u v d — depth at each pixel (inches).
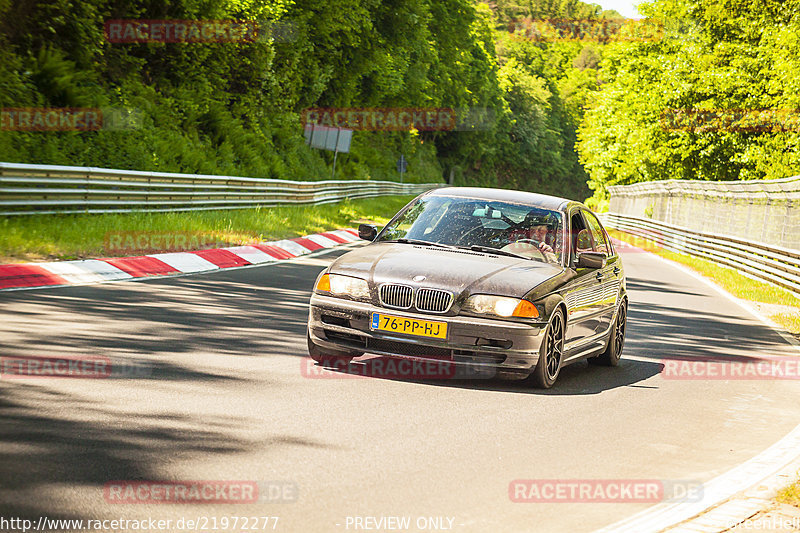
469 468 279.1
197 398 339.9
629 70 3034.0
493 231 462.3
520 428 337.4
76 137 1221.7
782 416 400.2
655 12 2888.8
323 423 320.2
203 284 705.6
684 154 2615.7
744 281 1226.0
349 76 3004.4
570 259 457.1
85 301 557.0
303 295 701.9
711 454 321.1
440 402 370.3
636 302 867.4
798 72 2177.7
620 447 321.1
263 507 228.5
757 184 1382.9
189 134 1654.8
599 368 504.1
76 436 275.3
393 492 249.8
